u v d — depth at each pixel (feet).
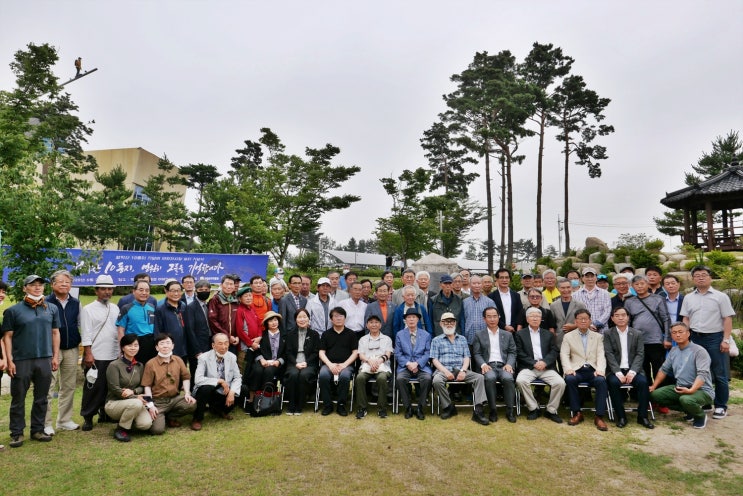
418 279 22.50
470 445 15.47
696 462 14.01
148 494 11.93
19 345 14.98
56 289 16.60
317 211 83.82
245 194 77.00
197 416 17.15
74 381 17.07
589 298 21.49
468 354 19.51
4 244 22.30
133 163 108.47
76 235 73.20
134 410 15.80
